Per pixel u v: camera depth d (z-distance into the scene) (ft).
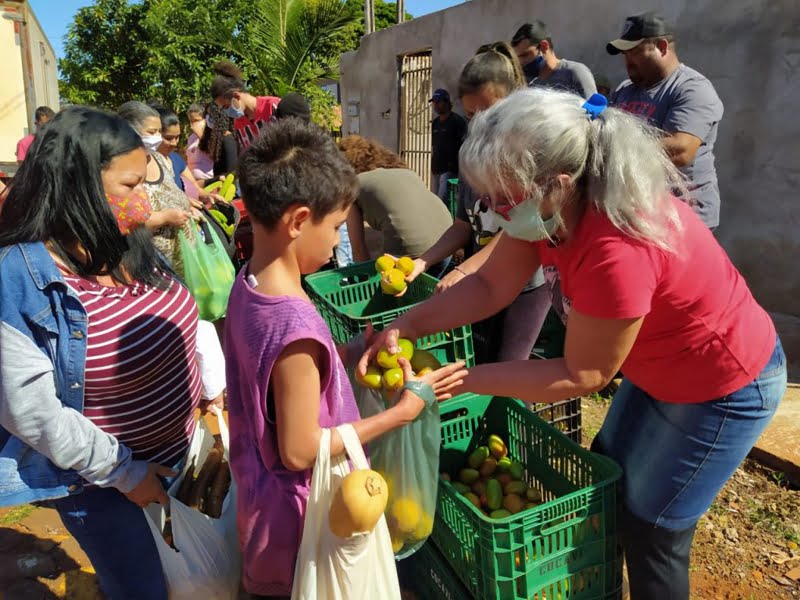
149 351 6.10
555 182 5.33
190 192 17.93
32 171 5.34
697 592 9.21
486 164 5.39
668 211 5.56
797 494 11.21
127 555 6.37
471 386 6.65
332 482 5.55
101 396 5.95
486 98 9.84
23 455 5.78
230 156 23.62
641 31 13.25
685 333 5.90
